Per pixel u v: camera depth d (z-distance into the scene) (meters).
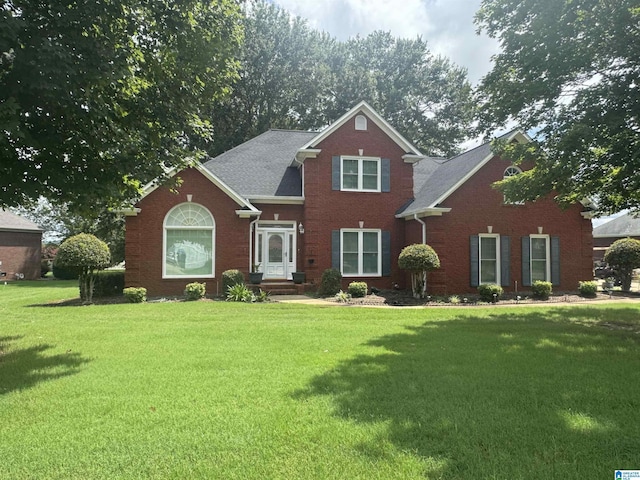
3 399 4.96
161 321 10.59
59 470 3.34
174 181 8.75
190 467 3.37
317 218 18.28
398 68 40.97
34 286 26.30
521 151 11.02
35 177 6.86
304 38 35.56
